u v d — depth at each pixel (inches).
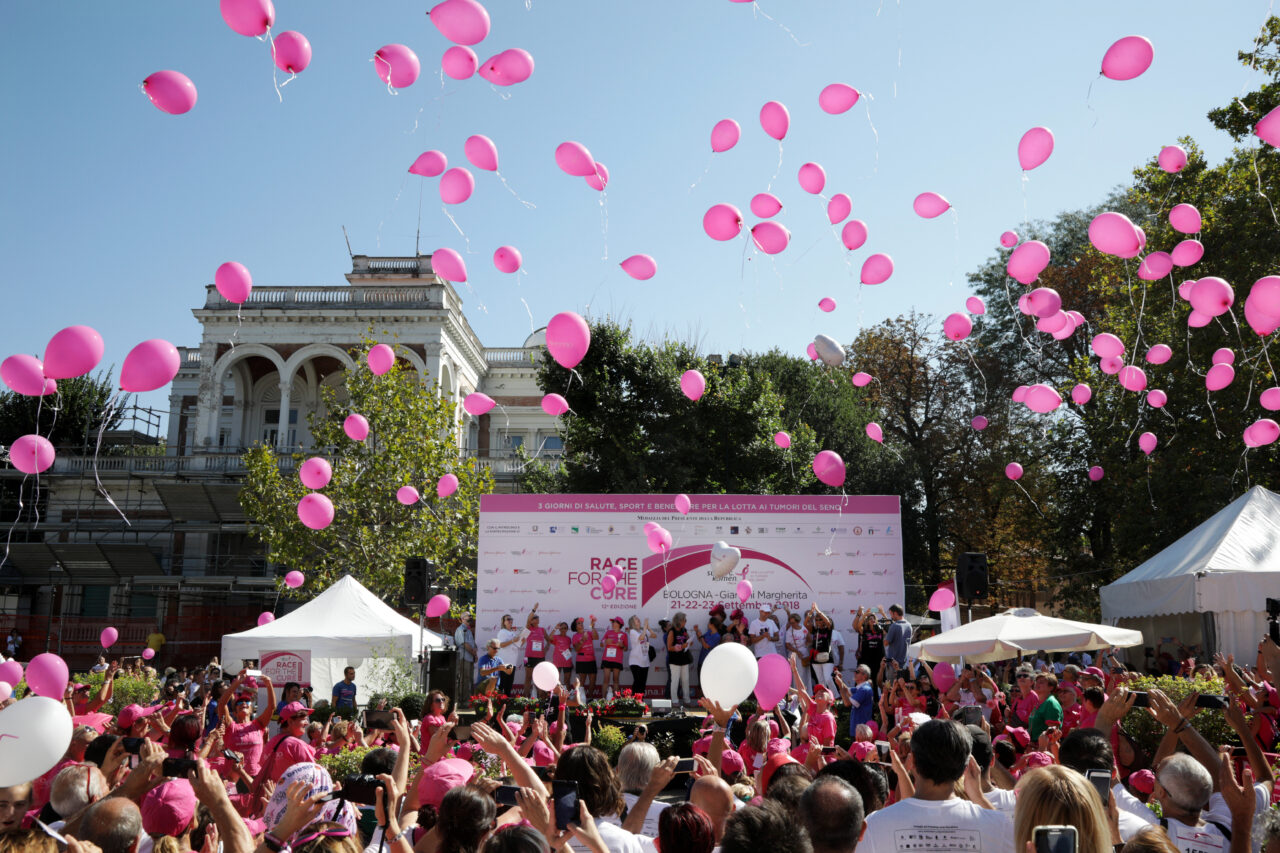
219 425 1616.6
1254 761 191.2
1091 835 117.2
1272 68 922.7
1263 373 867.4
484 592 818.2
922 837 134.6
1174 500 942.4
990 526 1427.2
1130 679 442.0
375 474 1127.6
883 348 1519.4
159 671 1268.5
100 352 269.0
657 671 816.3
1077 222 1455.5
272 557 1135.6
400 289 1477.6
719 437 1198.3
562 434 1273.4
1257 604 557.0
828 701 341.4
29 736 143.9
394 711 184.1
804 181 401.1
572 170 356.2
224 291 324.2
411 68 312.8
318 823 146.3
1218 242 908.0
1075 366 1186.6
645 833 182.5
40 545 1398.9
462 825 131.2
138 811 142.1
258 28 263.4
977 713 284.2
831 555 835.4
